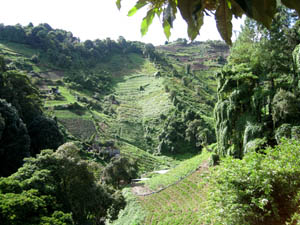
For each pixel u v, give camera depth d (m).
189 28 1.00
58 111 60.84
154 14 1.35
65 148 20.00
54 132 39.78
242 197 8.48
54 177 17.27
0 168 29.34
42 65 88.75
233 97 26.14
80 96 75.44
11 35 96.75
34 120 40.38
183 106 71.62
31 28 102.62
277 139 20.20
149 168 50.41
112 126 65.38
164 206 25.88
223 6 0.97
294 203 7.81
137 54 131.38
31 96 43.75
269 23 0.76
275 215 7.72
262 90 24.22
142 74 109.00
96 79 94.81
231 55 34.62
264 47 27.11
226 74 28.52
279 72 27.05
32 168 17.34
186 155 56.50
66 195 17.25
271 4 0.76
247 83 26.23
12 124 30.83
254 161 9.27
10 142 30.36
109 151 49.59
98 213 19.39
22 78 44.31
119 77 106.44
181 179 31.94
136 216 24.84
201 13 1.02
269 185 7.81
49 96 66.56
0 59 46.06
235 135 25.52
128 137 63.19
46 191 15.62
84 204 17.77
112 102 81.75
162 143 59.47
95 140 54.31
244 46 31.78
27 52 93.06
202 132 57.06
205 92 88.44
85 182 18.33
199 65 118.56
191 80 98.12
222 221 8.60
